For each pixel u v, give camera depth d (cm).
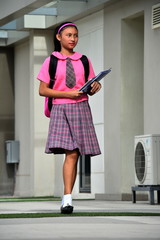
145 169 2361
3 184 4303
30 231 1043
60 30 1517
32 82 3834
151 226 1131
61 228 1092
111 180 3031
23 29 3812
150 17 2708
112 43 3045
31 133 3859
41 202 2523
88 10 3216
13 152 4222
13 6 3316
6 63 4359
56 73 1487
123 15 2939
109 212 1528
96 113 3244
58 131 1454
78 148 1443
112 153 3027
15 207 2019
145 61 2742
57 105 1468
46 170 3812
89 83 1436
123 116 2952
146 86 2722
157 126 2625
